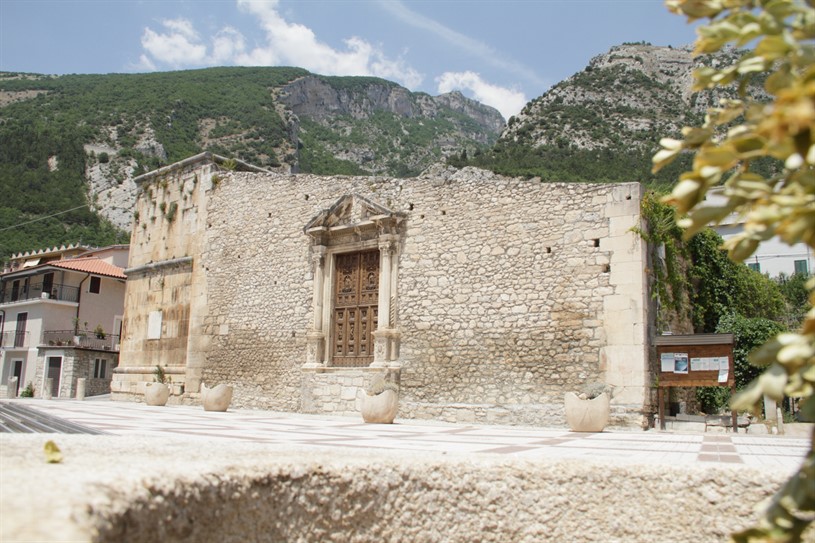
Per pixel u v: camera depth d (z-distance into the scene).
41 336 42.16
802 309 31.45
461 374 18.33
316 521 3.64
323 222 21.97
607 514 4.28
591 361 16.31
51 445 3.33
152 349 27.20
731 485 4.14
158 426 11.62
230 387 20.77
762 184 2.37
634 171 62.41
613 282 16.33
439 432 13.00
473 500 4.26
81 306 43.78
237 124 101.62
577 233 17.11
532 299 17.50
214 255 25.50
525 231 17.95
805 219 2.09
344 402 20.19
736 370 19.47
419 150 166.75
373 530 3.90
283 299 22.98
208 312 25.20
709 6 2.68
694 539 4.14
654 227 16.81
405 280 19.86
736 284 21.48
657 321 16.61
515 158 71.31
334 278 21.89
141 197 29.38
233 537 3.21
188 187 27.16
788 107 1.93
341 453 4.55
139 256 28.89
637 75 87.50
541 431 14.34
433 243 19.55
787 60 2.43
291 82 151.88
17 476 2.76
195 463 3.38
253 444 5.25
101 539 2.29
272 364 22.83
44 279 44.06
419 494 4.11
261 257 23.95
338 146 148.88
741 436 13.07
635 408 15.33
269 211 24.05
